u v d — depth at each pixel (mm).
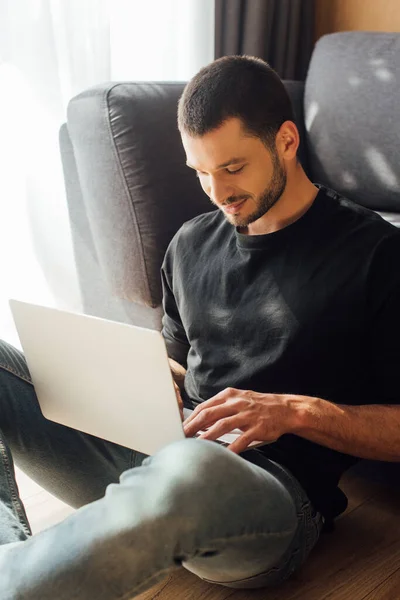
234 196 1231
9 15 2049
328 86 2268
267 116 1204
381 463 1605
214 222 1416
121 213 1812
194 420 1141
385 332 1218
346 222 1256
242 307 1313
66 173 2020
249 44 2602
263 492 994
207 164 1215
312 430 1165
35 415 1361
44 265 2334
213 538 939
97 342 1107
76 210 2031
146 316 1918
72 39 2158
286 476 1188
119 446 1338
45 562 914
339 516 1524
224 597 1296
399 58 2160
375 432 1191
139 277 1839
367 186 2207
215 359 1349
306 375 1261
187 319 1401
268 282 1288
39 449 1378
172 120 1813
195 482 931
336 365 1249
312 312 1235
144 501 922
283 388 1276
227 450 996
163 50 2412
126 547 904
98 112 1764
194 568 1146
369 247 1218
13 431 1362
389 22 2688
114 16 2279
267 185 1231
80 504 1466
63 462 1381
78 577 902
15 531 1090
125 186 1779
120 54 2330
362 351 1250
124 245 1841
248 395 1175
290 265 1270
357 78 2219
